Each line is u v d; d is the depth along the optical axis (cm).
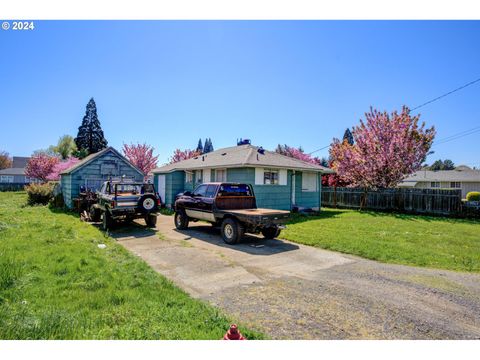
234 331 286
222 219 896
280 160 1556
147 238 892
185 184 1834
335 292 462
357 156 1906
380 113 1848
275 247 789
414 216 1549
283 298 436
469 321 372
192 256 677
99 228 1045
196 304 388
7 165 6194
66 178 1688
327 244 798
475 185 3244
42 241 710
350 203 2086
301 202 1670
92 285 433
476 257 683
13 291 400
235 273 555
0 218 1095
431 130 1766
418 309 405
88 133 5147
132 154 3322
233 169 1427
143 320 331
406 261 652
